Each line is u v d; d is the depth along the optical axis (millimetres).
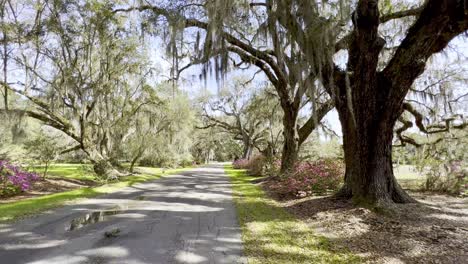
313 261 3393
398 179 13070
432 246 3729
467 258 3340
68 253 3604
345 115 6625
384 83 6012
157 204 7195
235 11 7648
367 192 5910
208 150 46688
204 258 3490
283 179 10797
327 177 8258
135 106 16875
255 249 3816
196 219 5539
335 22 5730
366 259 3410
